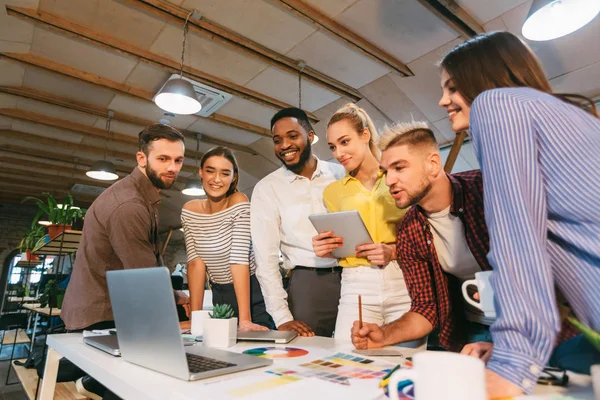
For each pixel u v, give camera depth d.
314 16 4.18
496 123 0.62
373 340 1.03
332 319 1.80
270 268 1.78
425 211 1.27
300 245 1.84
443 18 4.11
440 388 0.40
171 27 4.53
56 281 3.86
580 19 2.71
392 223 1.55
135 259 1.46
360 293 1.51
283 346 1.05
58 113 6.77
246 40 4.68
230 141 8.09
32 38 4.74
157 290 0.71
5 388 4.21
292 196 1.88
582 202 0.59
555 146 0.60
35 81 5.78
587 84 4.51
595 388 0.49
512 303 0.54
